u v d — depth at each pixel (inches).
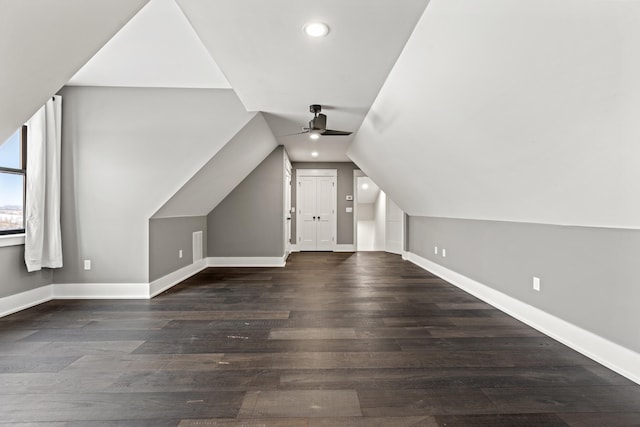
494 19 64.6
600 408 66.4
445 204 169.0
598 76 57.7
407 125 131.4
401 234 297.0
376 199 374.9
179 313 125.9
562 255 99.7
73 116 145.7
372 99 135.3
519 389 73.2
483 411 65.5
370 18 79.7
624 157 65.5
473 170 118.0
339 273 207.0
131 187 148.3
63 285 147.5
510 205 116.6
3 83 58.3
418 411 65.5
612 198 75.7
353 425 61.4
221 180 189.3
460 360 87.1
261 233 234.5
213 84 142.9
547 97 69.3
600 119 63.3
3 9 47.3
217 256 233.8
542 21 58.0
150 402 68.2
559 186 87.3
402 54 96.6
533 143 82.7
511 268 125.4
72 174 146.5
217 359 87.5
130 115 147.0
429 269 215.3
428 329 109.5
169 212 164.7
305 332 106.5
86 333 105.1
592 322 88.9
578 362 86.2
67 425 61.3
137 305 136.3
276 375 79.3
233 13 78.5
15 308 126.9
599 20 51.4
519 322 116.9
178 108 148.4
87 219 147.6
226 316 122.3
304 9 76.5
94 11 59.3
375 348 94.5
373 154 198.2
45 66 62.4
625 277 80.1
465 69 82.1
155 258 156.2
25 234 128.9
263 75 113.6
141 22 92.6
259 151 203.5
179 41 103.8
